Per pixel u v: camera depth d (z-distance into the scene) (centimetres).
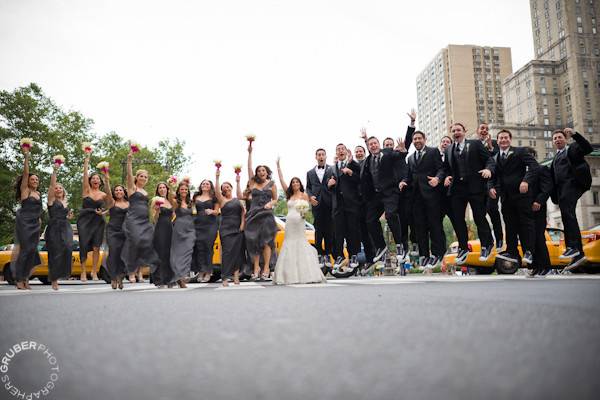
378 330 200
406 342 171
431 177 969
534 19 11944
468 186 920
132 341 187
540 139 10931
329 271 1229
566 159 833
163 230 854
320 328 209
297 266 837
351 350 158
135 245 838
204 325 230
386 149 1040
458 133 932
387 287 550
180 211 852
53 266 861
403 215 1062
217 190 836
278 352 158
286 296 421
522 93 11569
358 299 363
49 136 3703
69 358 155
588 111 10662
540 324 207
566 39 10862
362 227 1173
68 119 3856
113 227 873
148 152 4122
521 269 1620
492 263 1458
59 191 888
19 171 3512
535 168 816
